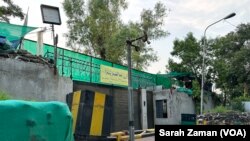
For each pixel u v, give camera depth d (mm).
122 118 21797
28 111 4875
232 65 37094
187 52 38094
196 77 37688
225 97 40719
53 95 15000
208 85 38281
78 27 31031
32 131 4848
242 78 36594
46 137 5020
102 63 20766
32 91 14039
